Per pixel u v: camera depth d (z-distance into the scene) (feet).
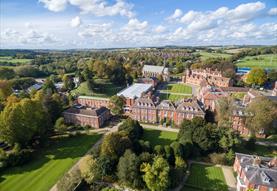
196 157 211.20
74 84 495.41
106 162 178.19
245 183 162.09
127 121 246.27
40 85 526.57
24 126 230.27
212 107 328.90
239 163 178.91
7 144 243.40
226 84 496.64
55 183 178.60
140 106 310.04
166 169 159.84
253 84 493.77
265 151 223.51
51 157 221.25
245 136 259.60
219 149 214.90
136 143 207.21
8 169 200.44
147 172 159.33
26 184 178.29
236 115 259.60
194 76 568.82
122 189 168.96
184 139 218.79
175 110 292.81
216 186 171.83
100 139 259.60
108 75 504.02
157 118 306.55
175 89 512.22
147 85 471.62
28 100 243.60
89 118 295.69
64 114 310.65
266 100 254.27
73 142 253.44
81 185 171.32
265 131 253.03
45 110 277.44
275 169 162.50
